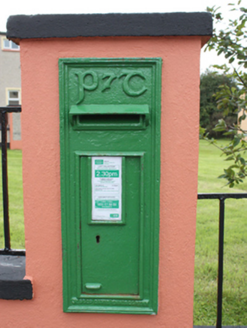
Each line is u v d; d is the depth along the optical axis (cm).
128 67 138
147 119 138
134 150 142
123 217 145
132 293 150
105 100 140
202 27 134
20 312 155
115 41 139
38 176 148
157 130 140
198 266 312
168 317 153
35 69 142
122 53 139
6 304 154
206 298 258
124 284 150
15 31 138
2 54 1627
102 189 144
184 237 148
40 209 150
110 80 139
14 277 154
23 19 138
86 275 149
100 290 150
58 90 143
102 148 142
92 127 140
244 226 431
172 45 138
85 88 139
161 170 145
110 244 147
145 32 135
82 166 143
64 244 147
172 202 146
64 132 142
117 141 142
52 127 145
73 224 146
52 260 152
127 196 145
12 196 581
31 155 147
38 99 144
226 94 236
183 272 150
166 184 146
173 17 134
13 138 1534
